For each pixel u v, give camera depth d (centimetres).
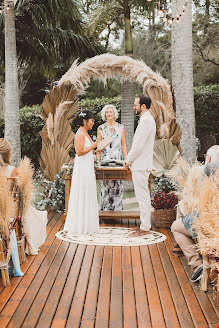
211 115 1220
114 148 612
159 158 713
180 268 412
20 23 944
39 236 468
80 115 526
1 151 414
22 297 343
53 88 718
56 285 368
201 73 1516
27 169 412
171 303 333
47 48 999
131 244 489
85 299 342
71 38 991
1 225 361
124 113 958
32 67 1175
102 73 724
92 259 439
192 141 753
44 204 680
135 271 404
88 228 536
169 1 1228
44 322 300
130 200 866
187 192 394
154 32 1479
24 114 1242
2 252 362
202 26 1417
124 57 702
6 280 365
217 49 1436
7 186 370
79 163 533
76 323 300
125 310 320
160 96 712
